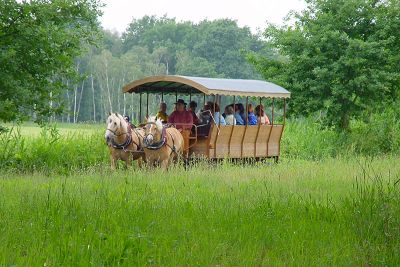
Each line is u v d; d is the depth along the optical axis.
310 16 48.75
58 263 11.41
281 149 45.56
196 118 34.12
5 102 30.95
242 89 34.03
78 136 37.91
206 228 14.27
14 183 23.05
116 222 14.27
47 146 34.62
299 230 14.32
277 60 49.72
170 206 16.61
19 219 14.54
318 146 45.62
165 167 30.59
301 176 24.42
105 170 27.95
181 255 12.09
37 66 33.53
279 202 17.30
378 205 15.19
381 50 45.06
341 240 13.61
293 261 12.14
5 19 32.25
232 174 25.61
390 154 40.72
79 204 15.77
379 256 12.31
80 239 12.70
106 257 11.75
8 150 34.03
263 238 13.59
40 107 34.25
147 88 35.69
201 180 23.33
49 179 24.84
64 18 34.03
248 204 17.16
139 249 12.26
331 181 23.12
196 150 33.53
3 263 11.19
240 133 34.94
